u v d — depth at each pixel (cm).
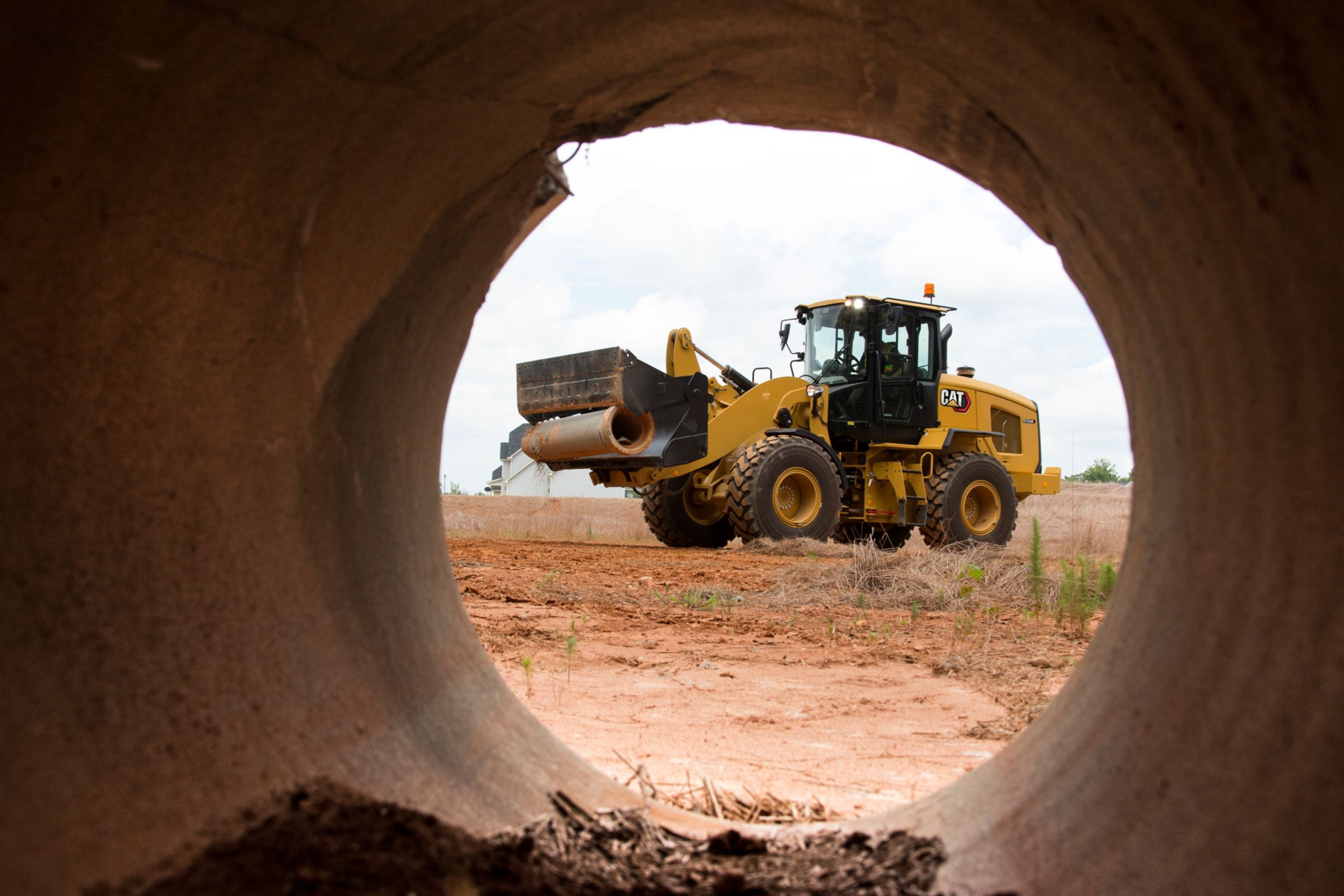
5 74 165
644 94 294
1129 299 237
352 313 262
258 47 197
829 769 360
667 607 806
